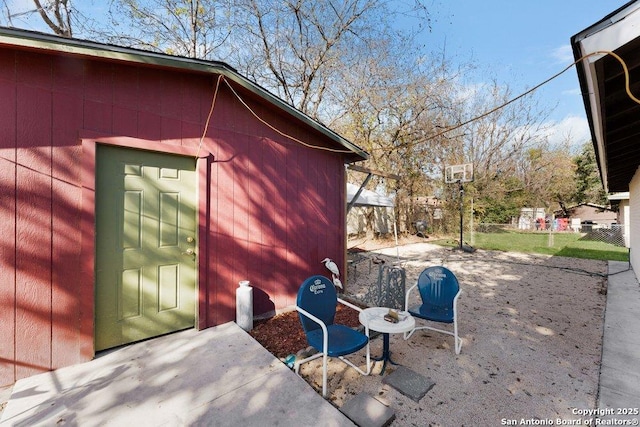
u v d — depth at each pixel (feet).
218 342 9.23
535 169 61.62
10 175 6.99
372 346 9.59
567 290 16.62
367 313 8.40
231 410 6.21
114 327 8.63
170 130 9.51
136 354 8.38
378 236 42.34
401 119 38.29
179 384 7.06
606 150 10.82
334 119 36.42
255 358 8.31
